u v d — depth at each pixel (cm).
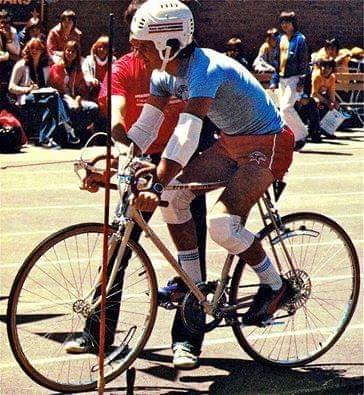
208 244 1341
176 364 861
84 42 2747
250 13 2953
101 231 802
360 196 1770
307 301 945
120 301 835
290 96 2344
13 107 2256
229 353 923
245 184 822
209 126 923
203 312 849
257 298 859
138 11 787
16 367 875
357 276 923
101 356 739
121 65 877
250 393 830
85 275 1115
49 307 994
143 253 822
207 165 858
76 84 2273
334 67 2617
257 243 842
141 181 791
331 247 1115
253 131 834
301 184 1884
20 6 2639
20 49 2327
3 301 1045
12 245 1320
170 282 858
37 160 2062
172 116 875
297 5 3025
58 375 834
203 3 2909
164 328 978
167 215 845
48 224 1452
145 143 847
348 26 3105
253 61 2973
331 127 2630
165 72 805
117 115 857
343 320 927
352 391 852
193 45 801
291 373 883
